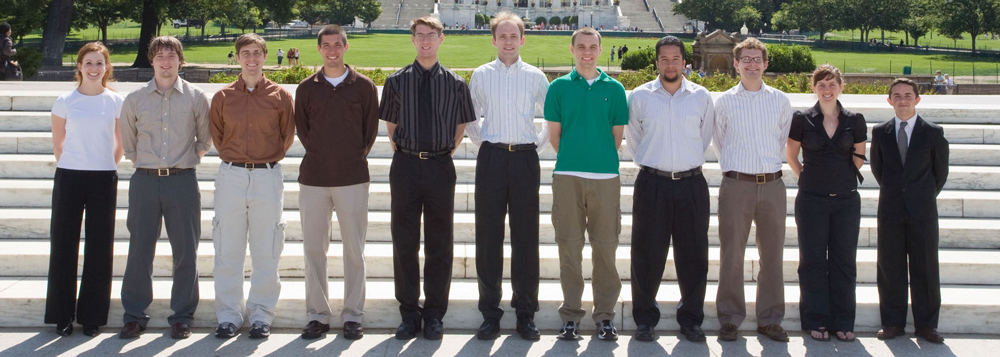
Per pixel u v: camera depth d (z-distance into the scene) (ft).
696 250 22.82
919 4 273.13
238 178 22.61
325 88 22.30
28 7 112.88
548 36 297.94
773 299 23.34
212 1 136.67
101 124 22.84
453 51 213.46
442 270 23.04
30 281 24.90
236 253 23.04
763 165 22.88
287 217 27.96
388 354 21.93
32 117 34.24
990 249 27.14
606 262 22.82
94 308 22.90
